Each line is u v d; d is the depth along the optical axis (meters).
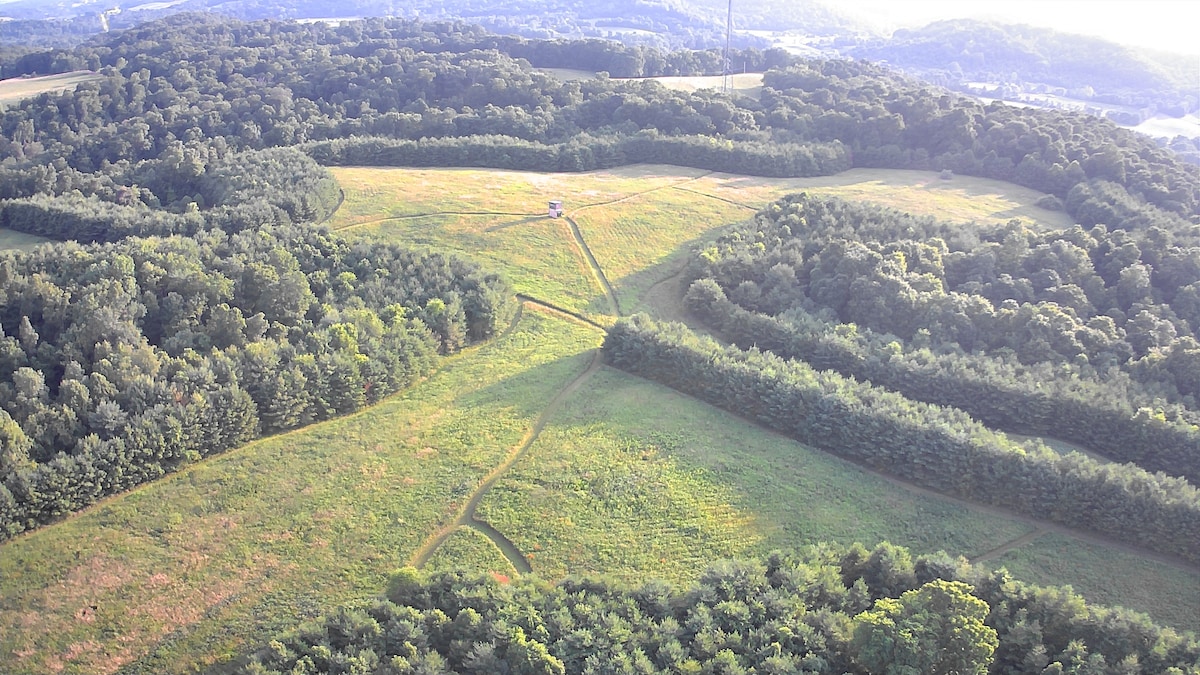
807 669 38.38
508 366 73.00
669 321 84.06
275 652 39.41
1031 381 67.56
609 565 49.22
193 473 54.97
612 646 38.91
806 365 70.12
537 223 102.62
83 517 50.31
